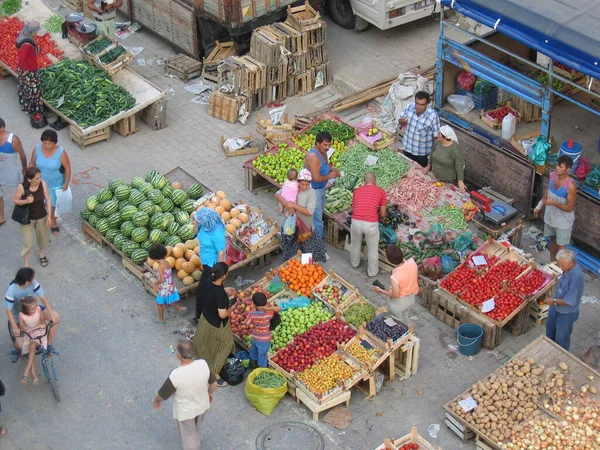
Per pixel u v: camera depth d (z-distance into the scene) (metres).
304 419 11.78
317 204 14.05
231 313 12.70
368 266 14.06
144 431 11.66
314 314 12.89
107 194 14.63
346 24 20.55
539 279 13.07
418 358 12.52
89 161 16.88
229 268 13.77
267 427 11.66
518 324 12.93
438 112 16.16
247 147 17.02
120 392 12.20
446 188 15.11
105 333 13.18
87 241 15.02
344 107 17.92
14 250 14.84
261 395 11.68
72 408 11.98
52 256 14.69
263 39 17.70
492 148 15.10
